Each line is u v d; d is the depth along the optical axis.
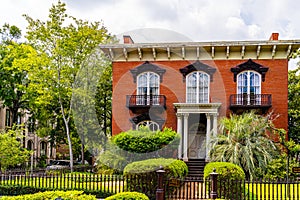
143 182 12.24
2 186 13.39
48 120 30.66
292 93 27.91
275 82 22.80
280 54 22.91
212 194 11.58
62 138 30.67
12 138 19.58
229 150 16.86
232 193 11.96
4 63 30.78
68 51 23.95
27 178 15.09
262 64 23.00
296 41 21.86
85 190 13.09
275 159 17.72
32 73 24.42
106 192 12.90
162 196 11.59
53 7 24.59
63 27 24.67
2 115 35.66
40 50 24.75
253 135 17.75
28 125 35.47
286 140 22.19
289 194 12.02
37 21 24.62
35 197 9.16
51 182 14.62
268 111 22.61
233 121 18.39
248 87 22.92
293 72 28.53
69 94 24.45
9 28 33.47
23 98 30.05
